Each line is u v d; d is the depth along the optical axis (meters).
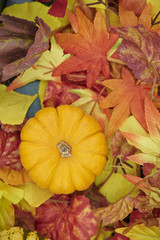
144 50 0.48
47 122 0.50
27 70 0.51
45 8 0.52
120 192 0.53
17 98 0.52
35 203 0.52
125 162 0.53
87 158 0.50
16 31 0.50
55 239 0.52
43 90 0.52
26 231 0.50
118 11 0.53
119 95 0.50
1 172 0.51
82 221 0.51
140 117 0.50
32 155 0.50
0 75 0.52
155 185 0.50
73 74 0.52
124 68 0.51
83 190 0.53
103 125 0.52
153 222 0.51
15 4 0.52
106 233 0.53
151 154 0.49
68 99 0.52
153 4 0.52
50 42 0.51
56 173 0.50
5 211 0.52
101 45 0.50
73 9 0.52
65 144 0.50
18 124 0.52
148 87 0.51
